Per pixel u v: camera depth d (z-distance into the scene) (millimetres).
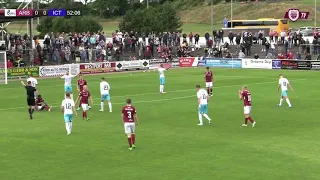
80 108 55594
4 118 50531
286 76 88312
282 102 59000
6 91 72938
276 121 47250
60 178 29344
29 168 31547
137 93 68688
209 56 113875
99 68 99375
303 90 69688
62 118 50188
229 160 33062
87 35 108438
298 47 112375
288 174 29828
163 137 40500
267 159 33281
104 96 53562
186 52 114000
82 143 38500
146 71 102375
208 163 32344
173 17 146625
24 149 36719
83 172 30531
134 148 36531
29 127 45375
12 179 29266
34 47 112125
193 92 69188
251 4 196875
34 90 49812
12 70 88500
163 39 119250
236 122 46969
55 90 73250
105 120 48656
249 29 134750
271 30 123875
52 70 93500
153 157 34000
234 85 76438
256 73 94688
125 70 103312
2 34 112688
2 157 34375
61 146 37562
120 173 30234
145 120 48375
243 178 29062
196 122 47125
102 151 35844
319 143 37938
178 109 54781
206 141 38938
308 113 51469
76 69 96188
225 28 138875
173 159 33438
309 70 98500
